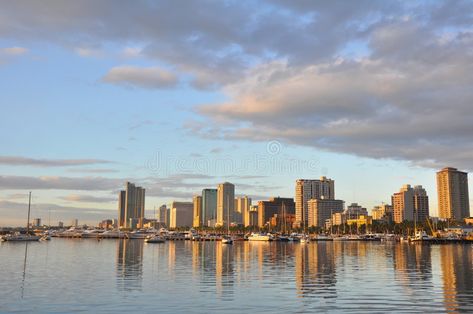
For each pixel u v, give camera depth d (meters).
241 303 50.19
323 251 155.75
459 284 64.12
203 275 75.62
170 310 46.75
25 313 45.44
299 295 55.16
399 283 65.38
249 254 136.00
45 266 91.44
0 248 170.00
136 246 197.62
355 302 50.59
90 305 49.16
